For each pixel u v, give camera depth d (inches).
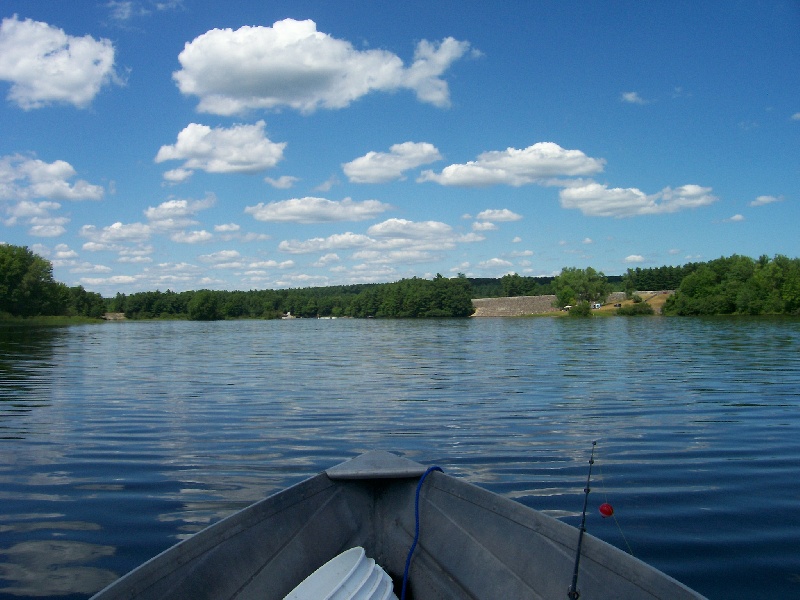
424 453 412.2
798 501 302.5
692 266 6333.7
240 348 1646.2
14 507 300.4
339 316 6210.6
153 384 810.8
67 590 214.4
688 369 949.2
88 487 333.4
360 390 742.5
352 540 171.3
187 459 396.2
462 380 844.0
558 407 601.0
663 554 240.7
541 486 333.7
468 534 163.2
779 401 621.9
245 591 139.7
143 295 5861.2
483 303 5753.0
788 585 213.9
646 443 436.5
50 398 675.4
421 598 159.5
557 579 139.3
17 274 3555.6
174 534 265.0
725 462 380.5
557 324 3368.6
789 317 3516.2
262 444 440.5
